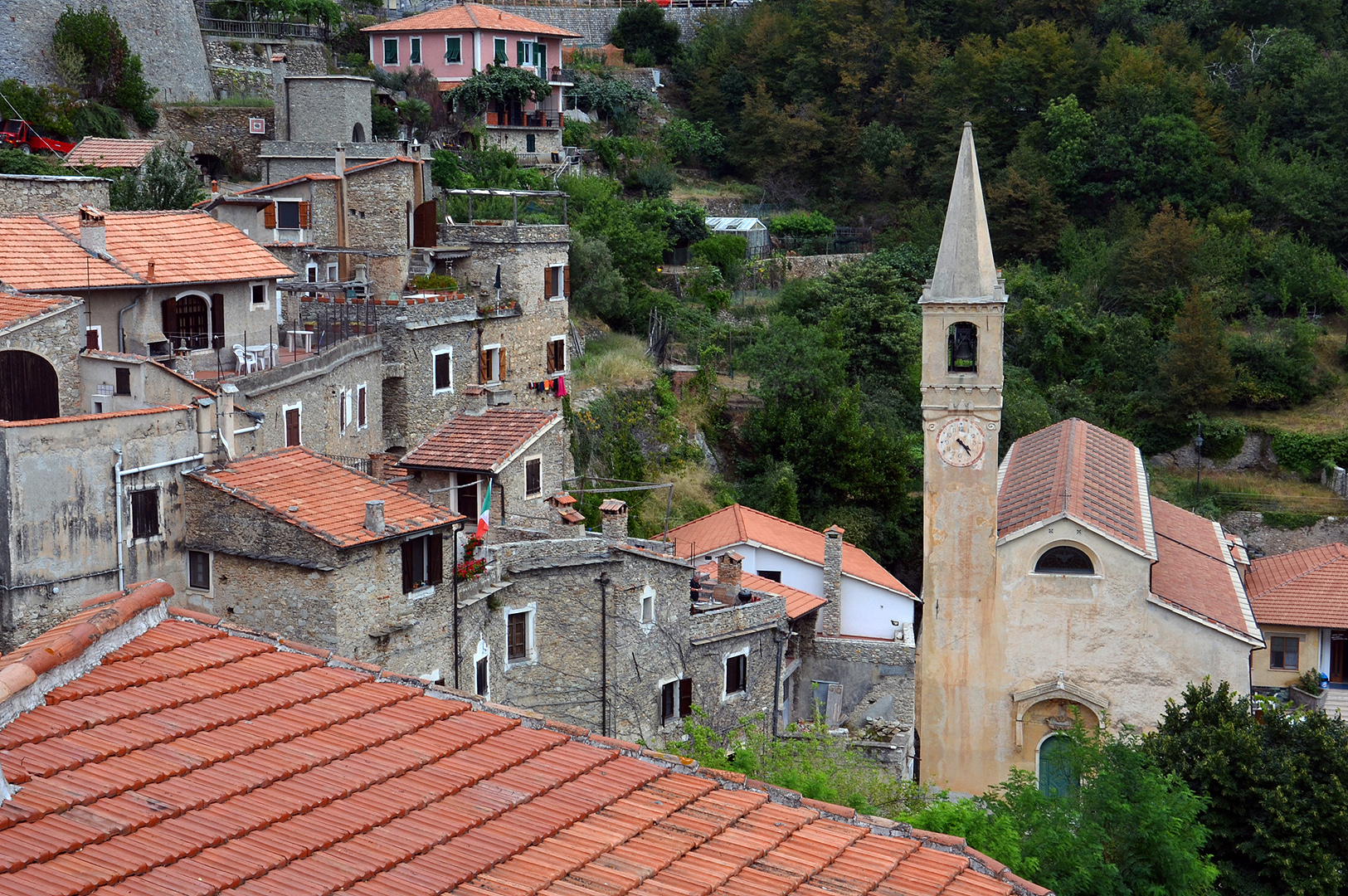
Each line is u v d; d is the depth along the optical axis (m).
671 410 75.62
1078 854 33.31
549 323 65.94
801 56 123.06
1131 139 114.44
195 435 36.59
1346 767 40.53
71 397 39.34
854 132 119.12
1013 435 90.12
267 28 96.81
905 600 57.84
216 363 47.50
